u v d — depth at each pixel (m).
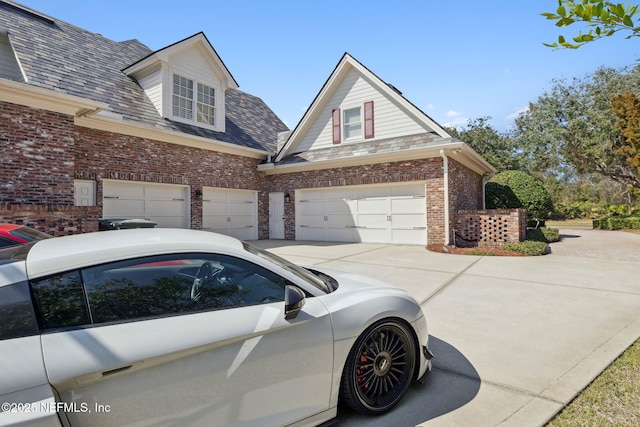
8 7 9.66
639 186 20.05
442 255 9.19
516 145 27.55
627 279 6.11
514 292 5.32
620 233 16.00
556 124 22.39
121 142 9.53
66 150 7.40
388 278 6.36
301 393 1.98
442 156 10.55
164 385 1.56
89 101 7.38
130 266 1.75
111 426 1.43
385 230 11.87
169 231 2.29
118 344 1.50
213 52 12.21
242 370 1.77
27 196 6.84
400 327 2.51
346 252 9.93
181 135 10.77
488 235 10.42
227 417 1.71
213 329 1.73
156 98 10.97
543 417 2.22
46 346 1.39
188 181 11.27
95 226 6.92
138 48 13.41
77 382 1.37
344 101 13.26
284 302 2.08
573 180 36.81
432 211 10.80
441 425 2.19
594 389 2.54
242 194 13.55
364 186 12.34
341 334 2.16
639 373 2.75
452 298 5.04
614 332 3.64
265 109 18.08
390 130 12.23
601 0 1.41
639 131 15.05
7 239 3.74
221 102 12.90
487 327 3.88
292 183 13.88
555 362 3.00
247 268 2.09
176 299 1.84
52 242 1.93
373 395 2.35
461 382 2.71
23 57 8.51
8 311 1.41
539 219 16.20
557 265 7.48
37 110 7.00
